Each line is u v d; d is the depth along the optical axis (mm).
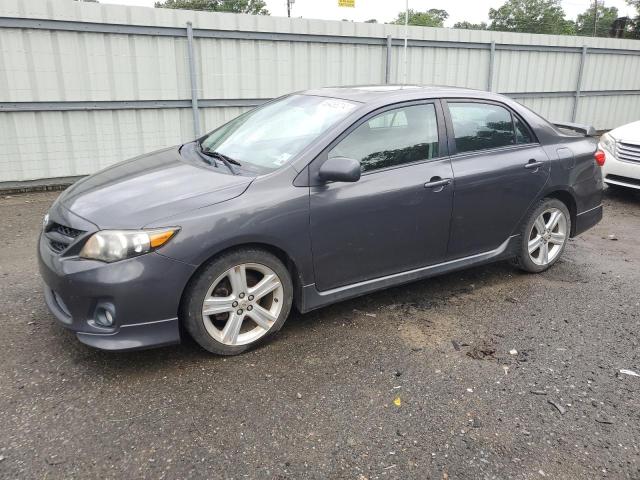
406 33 10180
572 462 2539
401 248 3865
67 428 2664
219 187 3238
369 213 3617
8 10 6980
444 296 4367
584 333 3797
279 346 3496
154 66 8141
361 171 3625
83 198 3312
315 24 9219
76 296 2938
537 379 3211
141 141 8352
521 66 11961
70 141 7816
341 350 3471
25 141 7520
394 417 2822
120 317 2920
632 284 4711
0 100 7230
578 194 4859
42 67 7367
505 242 4523
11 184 7594
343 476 2408
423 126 3951
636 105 14312
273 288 3395
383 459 2520
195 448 2553
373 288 3838
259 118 4227
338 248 3559
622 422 2836
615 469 2504
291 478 2389
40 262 3207
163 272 2949
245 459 2492
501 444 2645
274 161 3523
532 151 4512
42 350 3363
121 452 2512
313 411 2850
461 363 3359
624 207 7590
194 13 8195
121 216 3002
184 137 8688
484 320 3957
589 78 13133
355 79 9977
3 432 2617
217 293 3232
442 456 2551
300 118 3893
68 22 7359
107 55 7750
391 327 3805
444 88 4246
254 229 3170
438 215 3965
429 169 3902
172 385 3041
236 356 3363
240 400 2924
